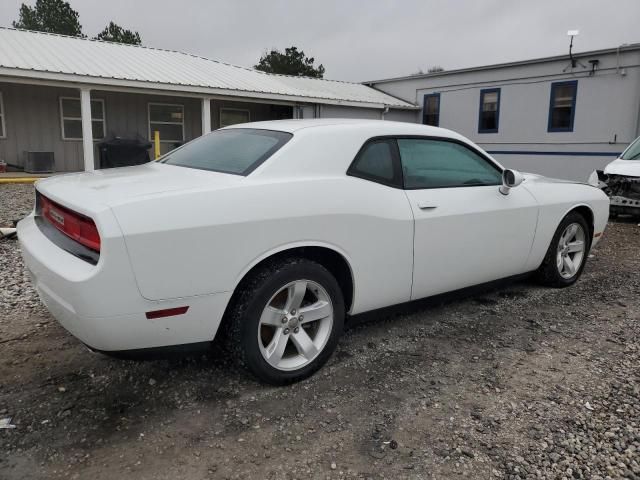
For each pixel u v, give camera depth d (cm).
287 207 278
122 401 277
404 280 339
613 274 542
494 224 386
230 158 312
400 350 345
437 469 227
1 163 1338
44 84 1234
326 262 318
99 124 1509
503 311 421
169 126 1638
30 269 280
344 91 1916
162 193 251
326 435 250
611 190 904
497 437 250
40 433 248
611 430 255
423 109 1944
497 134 1708
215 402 278
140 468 225
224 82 1529
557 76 1530
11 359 321
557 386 299
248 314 273
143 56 1666
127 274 233
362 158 322
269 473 223
